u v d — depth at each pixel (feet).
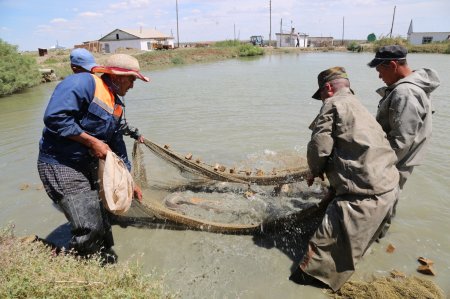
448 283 11.48
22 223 15.30
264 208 16.21
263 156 22.61
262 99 41.81
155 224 15.40
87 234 11.53
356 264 12.12
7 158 23.20
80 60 12.59
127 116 34.06
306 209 13.91
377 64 13.28
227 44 213.46
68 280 8.96
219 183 18.80
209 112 35.27
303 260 11.93
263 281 11.91
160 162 21.74
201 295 11.28
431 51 159.53
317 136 11.98
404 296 10.78
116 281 9.36
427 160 20.90
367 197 11.43
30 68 59.21
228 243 14.03
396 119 12.51
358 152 11.46
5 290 8.39
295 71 78.95
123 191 11.90
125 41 203.62
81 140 11.14
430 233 14.06
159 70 94.79
